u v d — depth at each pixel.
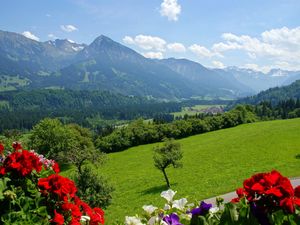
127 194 47.81
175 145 47.69
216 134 96.00
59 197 4.64
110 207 40.91
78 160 43.97
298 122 95.56
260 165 52.25
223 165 57.25
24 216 4.27
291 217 3.21
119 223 4.45
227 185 39.75
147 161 74.00
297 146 63.12
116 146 93.62
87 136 89.81
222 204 3.85
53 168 5.60
